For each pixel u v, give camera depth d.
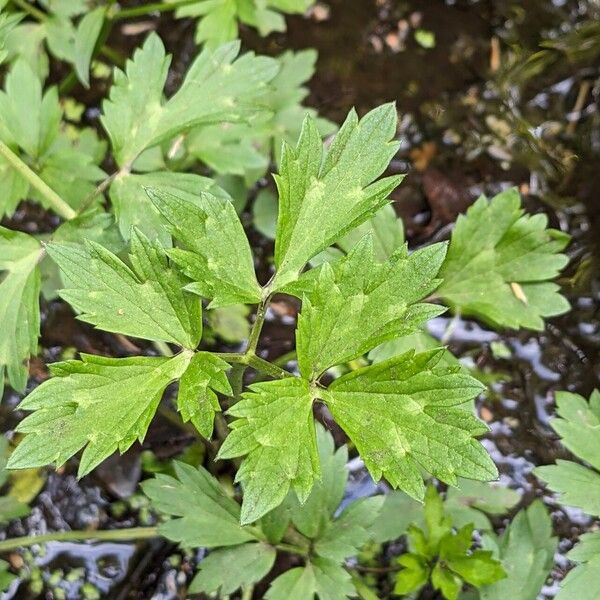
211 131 0.27
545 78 0.33
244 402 0.17
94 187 0.26
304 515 0.23
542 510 0.24
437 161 0.32
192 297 0.18
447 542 0.23
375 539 0.25
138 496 0.27
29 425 0.17
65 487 0.27
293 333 0.29
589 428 0.23
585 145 0.32
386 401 0.17
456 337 0.29
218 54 0.23
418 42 0.34
